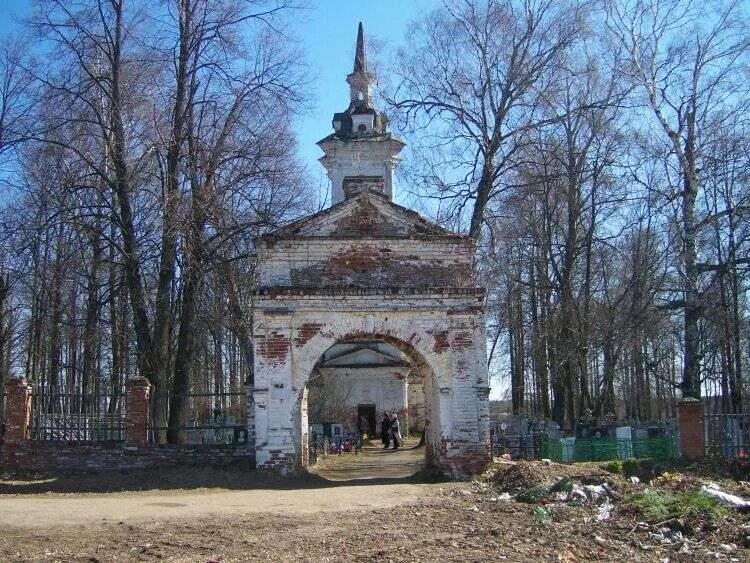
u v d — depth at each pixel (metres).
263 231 26.84
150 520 14.08
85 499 17.64
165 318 26.69
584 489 16.55
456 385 20.98
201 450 22.33
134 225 28.30
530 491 16.81
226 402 43.69
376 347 51.47
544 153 33.62
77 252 32.59
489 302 40.56
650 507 14.64
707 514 14.27
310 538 12.45
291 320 21.00
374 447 42.97
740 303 35.12
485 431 20.86
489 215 33.22
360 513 14.91
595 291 38.69
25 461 22.33
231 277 31.17
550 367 38.69
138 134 27.44
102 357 38.62
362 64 42.97
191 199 26.30
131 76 27.03
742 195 32.19
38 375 35.66
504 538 12.34
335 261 21.39
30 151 27.69
